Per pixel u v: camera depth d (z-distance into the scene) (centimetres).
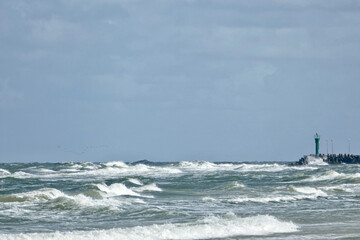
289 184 17688
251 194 13662
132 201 11225
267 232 7219
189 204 10869
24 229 7625
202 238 6788
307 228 7612
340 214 9331
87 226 7912
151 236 6775
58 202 9969
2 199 10769
